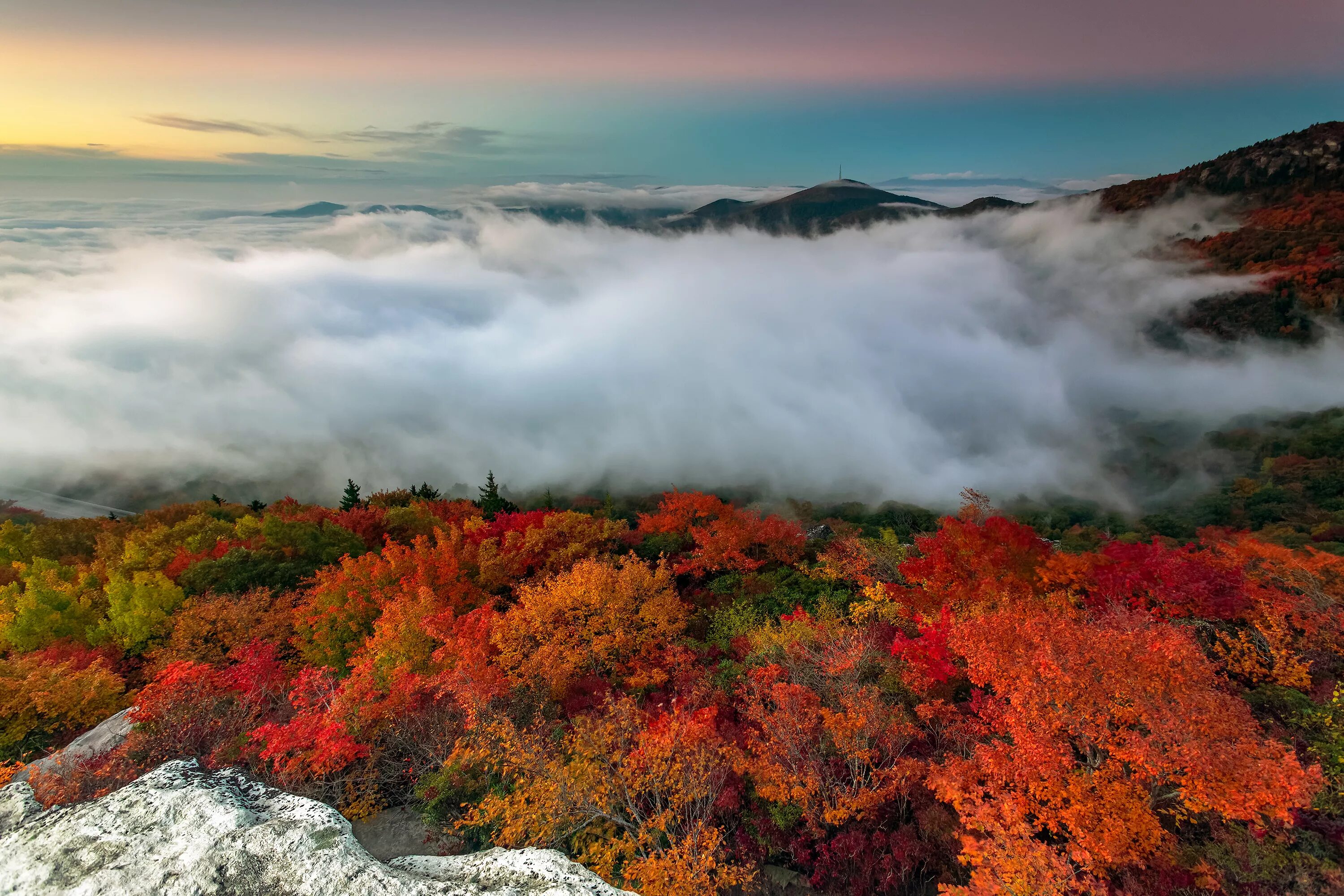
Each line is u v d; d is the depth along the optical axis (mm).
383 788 20828
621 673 28125
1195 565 24969
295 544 45188
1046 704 16672
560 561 39469
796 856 19297
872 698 20906
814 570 36781
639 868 17234
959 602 26828
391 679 23172
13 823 11945
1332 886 14602
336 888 10148
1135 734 15211
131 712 22656
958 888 14945
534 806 18141
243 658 26922
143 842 10664
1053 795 15789
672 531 48531
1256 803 13867
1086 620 22797
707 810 19297
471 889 10500
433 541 51625
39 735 27125
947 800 17047
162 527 54125
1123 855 14984
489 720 21625
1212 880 15117
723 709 24328
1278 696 20266
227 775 12867
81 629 35250
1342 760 17172
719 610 34000
